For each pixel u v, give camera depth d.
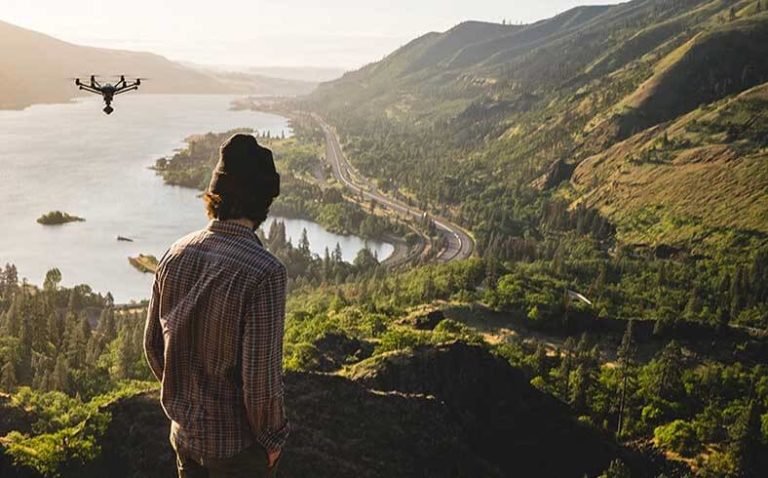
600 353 129.62
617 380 109.75
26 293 161.38
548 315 139.12
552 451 84.19
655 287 178.50
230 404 6.09
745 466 85.00
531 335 135.00
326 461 57.41
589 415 98.06
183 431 6.19
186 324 6.04
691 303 156.00
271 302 5.97
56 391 95.06
